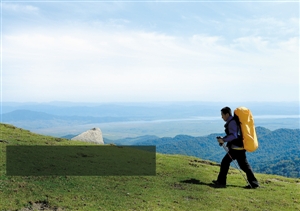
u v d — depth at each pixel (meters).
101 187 10.91
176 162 16.48
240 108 12.12
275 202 10.51
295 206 10.21
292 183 14.52
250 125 12.02
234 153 12.15
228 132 12.14
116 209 9.07
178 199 10.26
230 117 12.09
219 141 12.29
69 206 9.04
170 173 13.73
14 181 10.69
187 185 11.98
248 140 11.81
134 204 9.54
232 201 10.36
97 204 9.34
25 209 8.73
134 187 11.21
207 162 18.72
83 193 10.18
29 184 10.53
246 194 11.23
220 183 12.48
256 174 16.67
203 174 14.13
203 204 9.94
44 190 10.12
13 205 8.82
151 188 11.27
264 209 9.79
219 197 10.67
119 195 10.25
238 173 15.83
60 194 9.91
